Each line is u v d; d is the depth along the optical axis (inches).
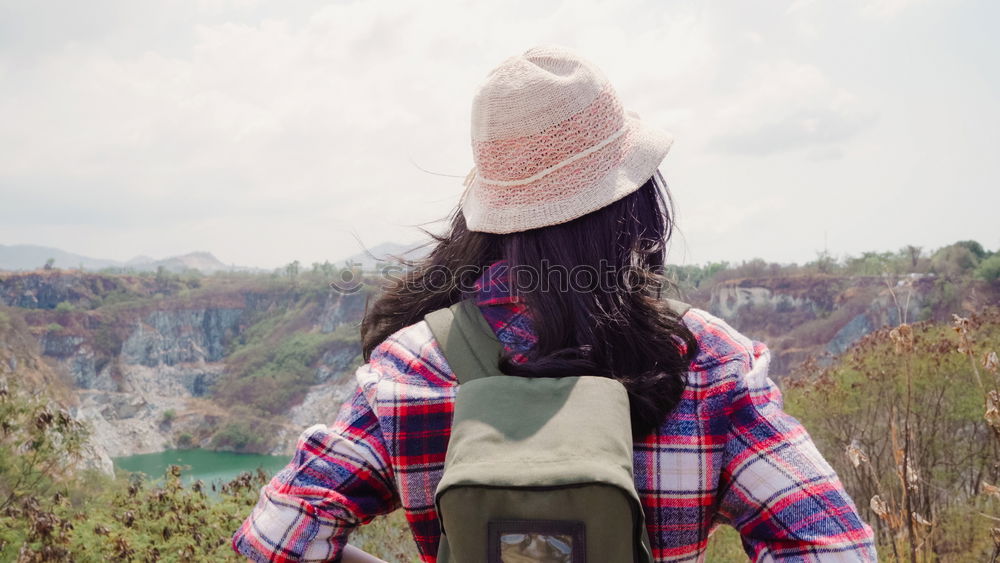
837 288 3267.7
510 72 30.6
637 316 28.2
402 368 30.6
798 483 25.6
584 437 24.3
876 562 24.8
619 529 22.5
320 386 5049.2
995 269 661.9
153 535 174.2
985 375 221.3
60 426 201.3
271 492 29.2
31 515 165.5
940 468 229.6
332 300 5767.7
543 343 28.7
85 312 5625.0
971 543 172.7
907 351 107.4
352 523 29.1
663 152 31.9
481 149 31.1
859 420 271.7
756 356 29.2
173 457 4360.2
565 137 29.7
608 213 30.3
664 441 26.9
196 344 5787.4
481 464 23.9
